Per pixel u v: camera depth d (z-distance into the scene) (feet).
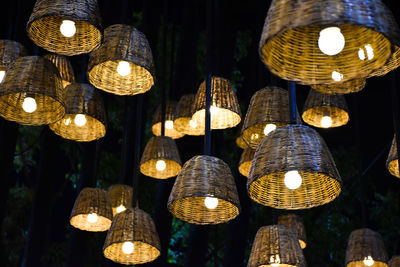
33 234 16.12
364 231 14.61
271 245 9.79
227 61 19.71
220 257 26.94
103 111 10.96
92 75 9.27
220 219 8.50
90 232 16.65
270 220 25.64
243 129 9.71
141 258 11.30
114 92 9.39
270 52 5.64
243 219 18.76
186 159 18.34
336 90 7.97
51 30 8.45
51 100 9.14
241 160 11.31
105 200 13.06
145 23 12.91
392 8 19.65
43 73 8.79
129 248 10.98
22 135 25.25
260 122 9.55
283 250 9.69
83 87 10.93
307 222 25.75
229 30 19.83
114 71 9.46
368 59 5.76
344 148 28.60
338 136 28.55
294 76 5.81
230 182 8.23
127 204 14.39
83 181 16.89
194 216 8.50
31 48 15.72
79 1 8.05
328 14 4.73
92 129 11.13
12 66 8.86
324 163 6.32
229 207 8.54
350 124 27.99
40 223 16.28
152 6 19.38
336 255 25.98
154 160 13.20
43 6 8.04
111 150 27.99
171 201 7.98
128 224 10.96
